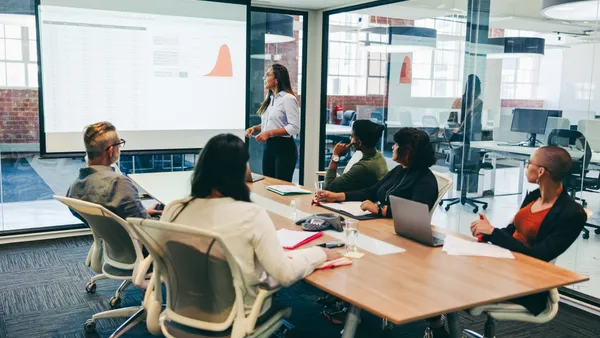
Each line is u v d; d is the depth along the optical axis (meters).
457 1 4.88
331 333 3.27
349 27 6.00
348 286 2.01
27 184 5.20
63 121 5.06
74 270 4.24
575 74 4.26
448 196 5.18
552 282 2.10
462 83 4.94
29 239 5.01
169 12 5.37
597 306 3.68
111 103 5.23
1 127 5.00
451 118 5.07
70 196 2.96
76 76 5.05
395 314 1.76
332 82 6.32
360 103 5.99
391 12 5.50
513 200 4.92
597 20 4.08
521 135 4.71
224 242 1.83
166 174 4.57
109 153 2.93
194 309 2.07
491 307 2.37
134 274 2.73
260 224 1.96
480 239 2.62
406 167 3.06
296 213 3.16
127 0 5.18
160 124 5.46
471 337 2.89
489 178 5.04
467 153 5.07
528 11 4.43
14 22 4.88
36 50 4.91
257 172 6.25
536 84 4.51
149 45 5.32
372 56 5.77
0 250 4.73
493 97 4.80
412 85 5.37
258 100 6.25
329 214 2.92
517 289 2.01
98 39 5.11
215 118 5.71
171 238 1.94
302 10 6.30
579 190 4.39
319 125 6.50
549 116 4.48
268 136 4.71
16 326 3.23
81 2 5.00
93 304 3.58
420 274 2.16
